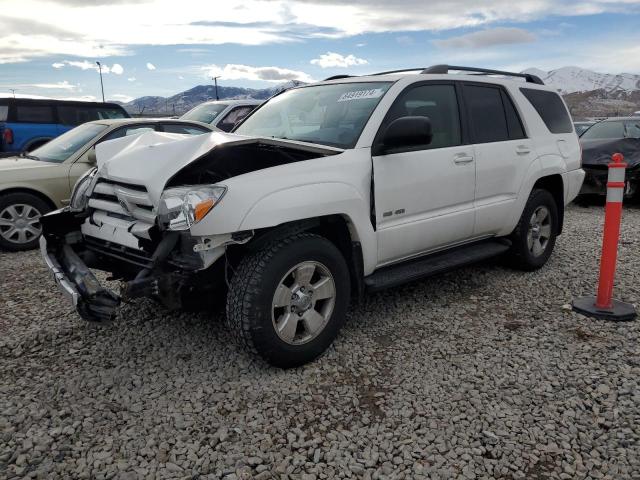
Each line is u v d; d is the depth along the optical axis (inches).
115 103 489.1
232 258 128.8
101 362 134.9
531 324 157.4
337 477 93.7
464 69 183.8
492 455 99.0
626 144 366.3
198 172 131.8
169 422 109.3
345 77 183.0
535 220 204.7
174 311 166.2
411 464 97.0
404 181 149.6
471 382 124.5
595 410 112.0
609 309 161.8
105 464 96.8
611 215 156.3
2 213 248.4
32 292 189.2
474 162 171.5
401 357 137.1
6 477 93.1
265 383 124.0
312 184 128.3
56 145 285.6
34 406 114.9
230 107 434.0
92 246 145.8
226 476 93.8
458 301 177.0
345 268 136.4
